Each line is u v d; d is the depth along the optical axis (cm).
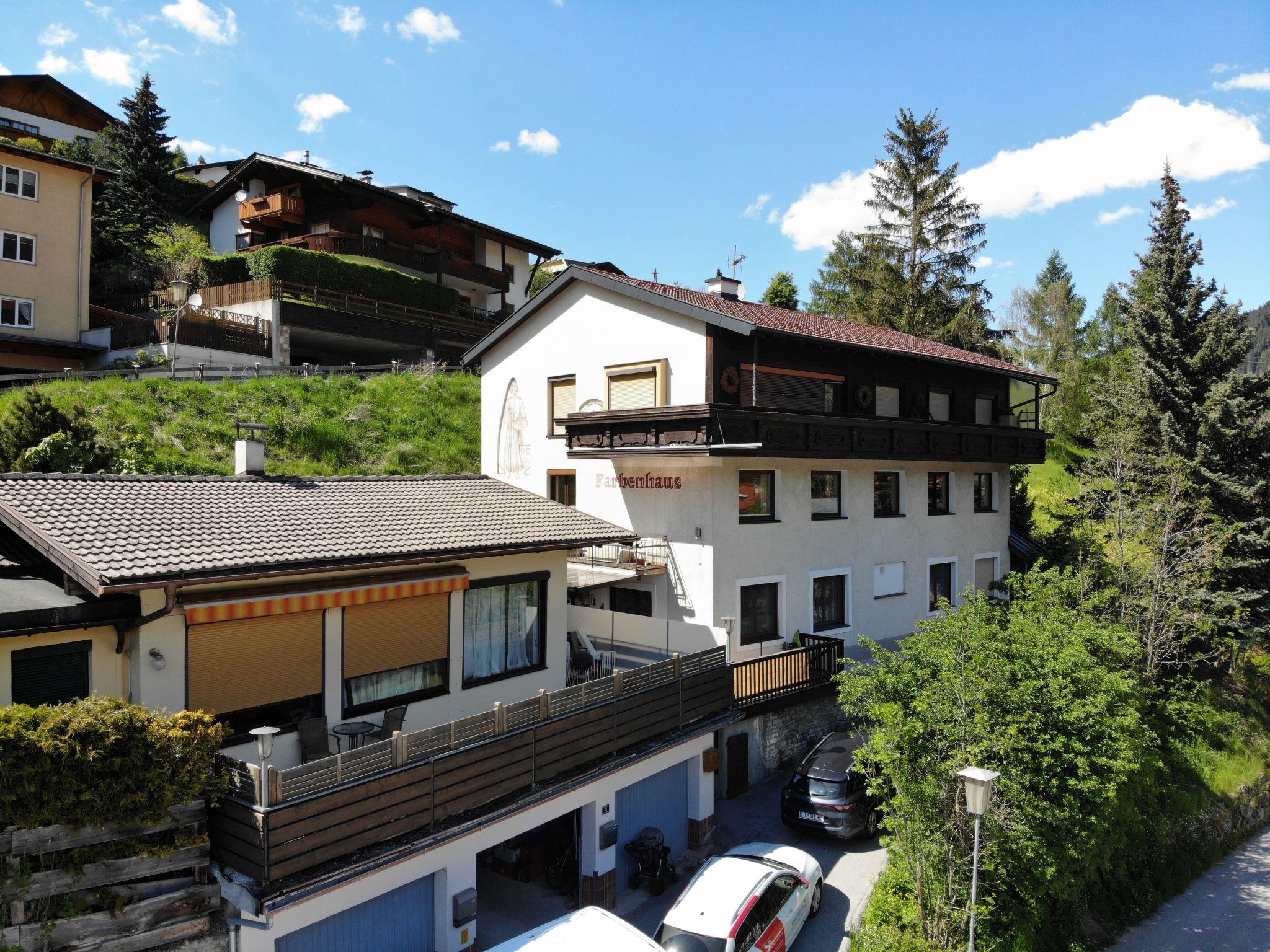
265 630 1030
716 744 1667
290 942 877
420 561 1153
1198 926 1675
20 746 723
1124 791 1477
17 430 1680
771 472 1972
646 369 1961
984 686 1243
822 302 6022
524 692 1405
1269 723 2709
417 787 953
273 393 2822
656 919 1245
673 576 1877
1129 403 2973
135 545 947
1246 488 2612
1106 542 2616
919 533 2408
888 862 1407
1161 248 3030
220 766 852
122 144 4484
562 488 2194
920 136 4434
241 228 4534
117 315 3428
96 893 773
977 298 4384
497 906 1257
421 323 3803
